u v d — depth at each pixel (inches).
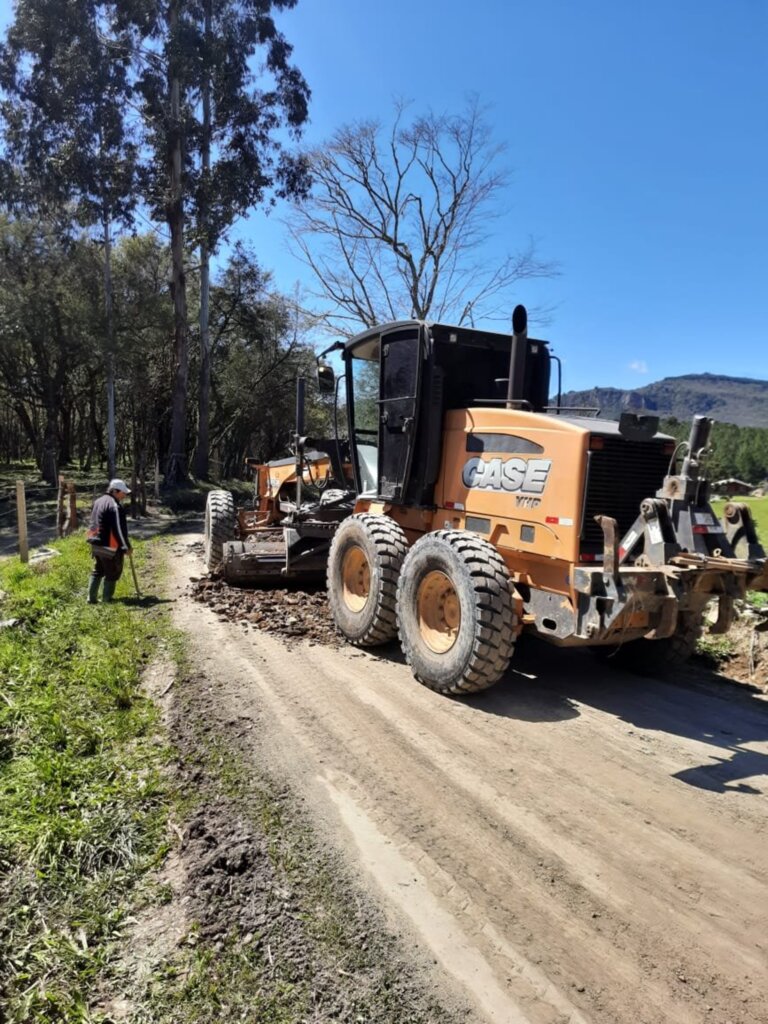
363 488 296.7
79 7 927.0
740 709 201.8
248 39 1027.3
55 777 148.1
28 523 851.4
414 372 240.4
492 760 163.5
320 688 206.1
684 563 170.6
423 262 967.6
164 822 136.8
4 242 1063.0
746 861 127.0
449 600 209.8
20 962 102.7
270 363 1519.4
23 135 982.4
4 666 208.8
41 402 1288.1
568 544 186.5
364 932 107.2
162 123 982.4
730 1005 94.7
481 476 218.5
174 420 1052.5
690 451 178.4
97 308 1061.1
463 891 116.6
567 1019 92.4
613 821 138.9
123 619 270.4
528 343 249.6
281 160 1015.0
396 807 141.3
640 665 230.7
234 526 384.2
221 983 98.5
